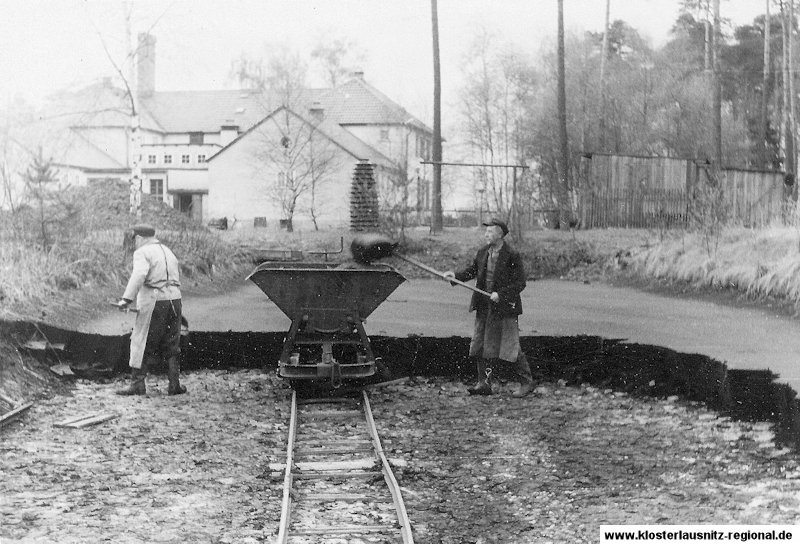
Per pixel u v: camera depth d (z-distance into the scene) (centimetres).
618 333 1268
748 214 2195
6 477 670
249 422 883
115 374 1109
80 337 1140
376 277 991
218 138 6262
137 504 617
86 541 538
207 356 1229
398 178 3170
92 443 782
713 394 965
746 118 4231
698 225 2095
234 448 779
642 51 4506
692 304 1542
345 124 5222
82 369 1088
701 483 683
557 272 2200
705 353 1073
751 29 4350
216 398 1002
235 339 1266
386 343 1242
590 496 652
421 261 2509
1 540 533
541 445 803
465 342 1256
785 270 1467
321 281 991
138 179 2253
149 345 1006
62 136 2772
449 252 2567
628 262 2102
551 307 1598
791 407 868
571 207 2795
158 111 6388
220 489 657
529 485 679
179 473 697
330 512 603
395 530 565
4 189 1536
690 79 4256
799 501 632
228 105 6456
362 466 720
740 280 1576
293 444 783
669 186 2594
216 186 4912
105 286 1497
